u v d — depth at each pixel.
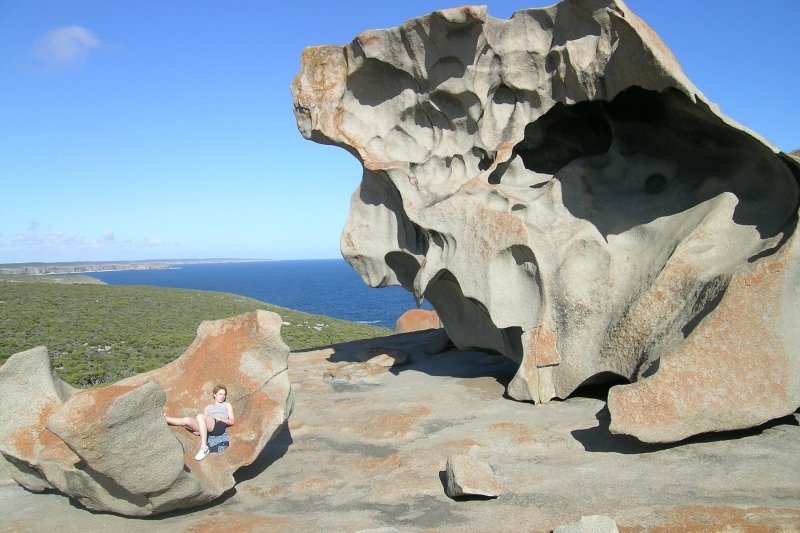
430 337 14.94
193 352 7.79
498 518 5.27
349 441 7.65
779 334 6.41
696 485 5.60
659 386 6.45
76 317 35.09
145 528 5.51
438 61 9.94
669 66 7.26
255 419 6.81
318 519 5.51
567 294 8.59
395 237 11.16
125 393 4.98
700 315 6.89
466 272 9.44
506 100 9.77
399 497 5.91
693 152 8.51
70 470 5.41
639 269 8.22
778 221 7.14
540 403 8.52
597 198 9.17
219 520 5.56
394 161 10.62
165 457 5.26
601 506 5.32
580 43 8.64
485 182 9.61
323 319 44.88
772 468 5.80
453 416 8.32
